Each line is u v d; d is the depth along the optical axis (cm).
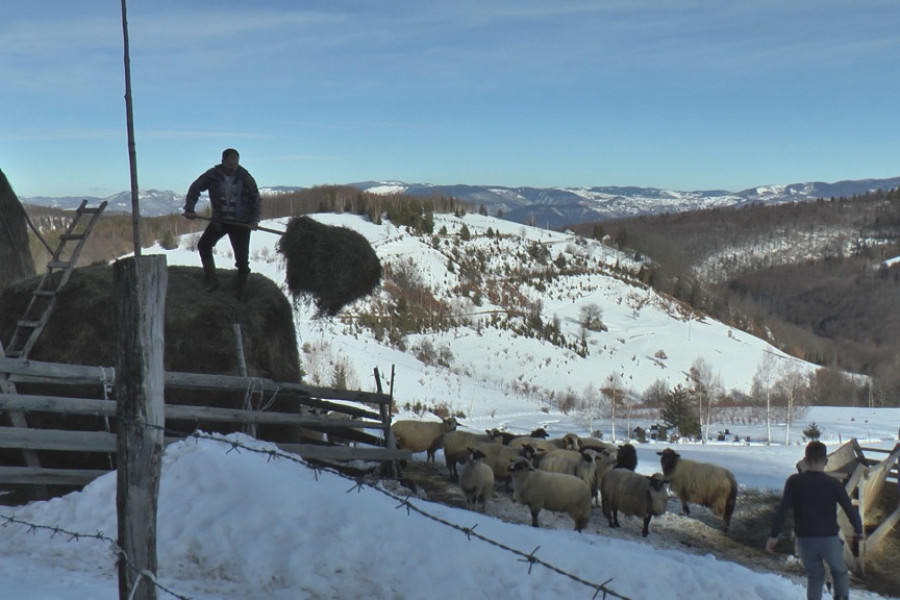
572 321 19225
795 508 901
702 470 1442
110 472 1073
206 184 1383
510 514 1377
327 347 11538
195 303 1401
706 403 11744
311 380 9594
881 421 10325
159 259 504
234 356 1391
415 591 832
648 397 14075
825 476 895
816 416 11056
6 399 1054
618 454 1503
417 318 16350
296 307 1527
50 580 782
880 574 1258
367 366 12144
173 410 1195
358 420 1454
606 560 927
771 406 11325
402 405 10406
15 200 1778
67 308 1338
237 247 1414
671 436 8588
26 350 1231
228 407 1362
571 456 1512
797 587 1013
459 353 15325
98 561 877
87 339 1311
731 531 1427
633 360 17112
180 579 844
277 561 859
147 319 500
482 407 12094
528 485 1289
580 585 872
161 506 953
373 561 864
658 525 1417
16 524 970
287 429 1487
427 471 1697
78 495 1021
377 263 1526
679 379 16262
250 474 988
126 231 6694
